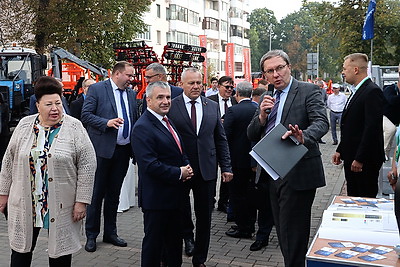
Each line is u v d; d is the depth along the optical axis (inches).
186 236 208.2
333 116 589.6
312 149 147.5
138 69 756.6
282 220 148.6
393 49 786.2
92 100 212.4
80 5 819.4
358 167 184.2
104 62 968.3
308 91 148.5
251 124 158.1
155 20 1860.2
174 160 161.9
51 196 140.1
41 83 143.5
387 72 372.8
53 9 788.6
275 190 154.3
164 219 162.7
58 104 144.2
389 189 255.4
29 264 146.5
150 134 158.4
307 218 148.1
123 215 271.0
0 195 147.7
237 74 2753.4
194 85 183.2
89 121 208.7
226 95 296.7
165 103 159.8
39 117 147.4
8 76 524.4
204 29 2406.5
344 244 103.0
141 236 231.5
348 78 193.0
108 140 209.5
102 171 210.4
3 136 443.2
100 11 851.4
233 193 227.1
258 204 211.8
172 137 163.2
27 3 773.3
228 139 222.1
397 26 765.9
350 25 778.8
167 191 159.9
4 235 232.8
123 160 216.5
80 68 732.0
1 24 770.2
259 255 205.5
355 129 189.3
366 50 770.8
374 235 104.2
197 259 185.3
